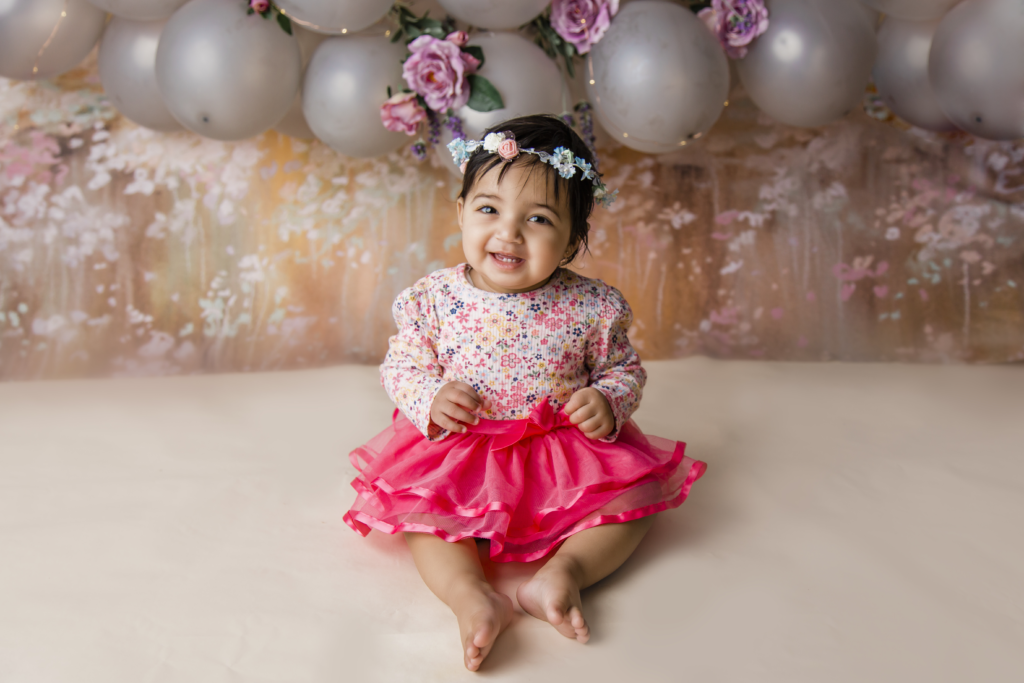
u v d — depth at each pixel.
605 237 2.27
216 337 2.18
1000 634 0.97
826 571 1.12
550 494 1.15
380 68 1.83
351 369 2.17
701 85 1.78
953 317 2.27
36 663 0.92
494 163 1.18
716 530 1.25
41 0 1.73
